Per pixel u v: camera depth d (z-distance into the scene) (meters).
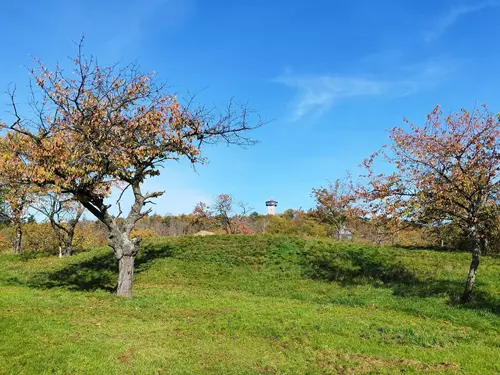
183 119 16.14
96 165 14.61
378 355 9.38
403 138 15.38
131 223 15.86
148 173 16.45
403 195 15.60
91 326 10.75
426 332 11.26
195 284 19.11
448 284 16.75
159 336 10.23
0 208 25.98
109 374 7.66
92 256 24.75
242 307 13.74
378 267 20.00
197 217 52.88
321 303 15.52
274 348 9.73
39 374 7.44
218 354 9.12
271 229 52.59
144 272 20.86
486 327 11.98
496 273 17.88
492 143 14.24
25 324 10.28
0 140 17.03
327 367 8.60
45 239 37.50
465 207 14.78
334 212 38.00
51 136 14.55
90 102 14.76
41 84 14.25
